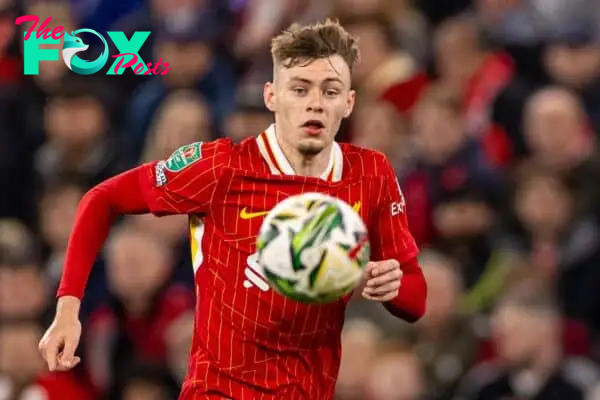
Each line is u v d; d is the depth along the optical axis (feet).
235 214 71.15
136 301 122.31
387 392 111.24
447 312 117.19
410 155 133.49
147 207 72.59
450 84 142.10
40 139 150.92
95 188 73.77
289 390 71.56
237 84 149.28
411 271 73.46
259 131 130.62
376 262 68.85
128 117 147.43
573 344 118.42
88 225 72.69
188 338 116.26
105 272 126.72
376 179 72.38
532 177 125.08
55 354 70.33
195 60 147.13
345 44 70.54
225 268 71.20
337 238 65.41
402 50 145.79
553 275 122.21
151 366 118.42
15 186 150.41
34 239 140.56
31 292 124.16
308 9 152.35
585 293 121.70
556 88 138.92
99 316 123.03
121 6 153.89
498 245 125.29
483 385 113.19
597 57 138.31
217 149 71.82
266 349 71.36
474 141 133.49
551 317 112.16
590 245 122.52
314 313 71.15
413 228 128.57
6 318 123.44
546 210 123.13
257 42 150.92
